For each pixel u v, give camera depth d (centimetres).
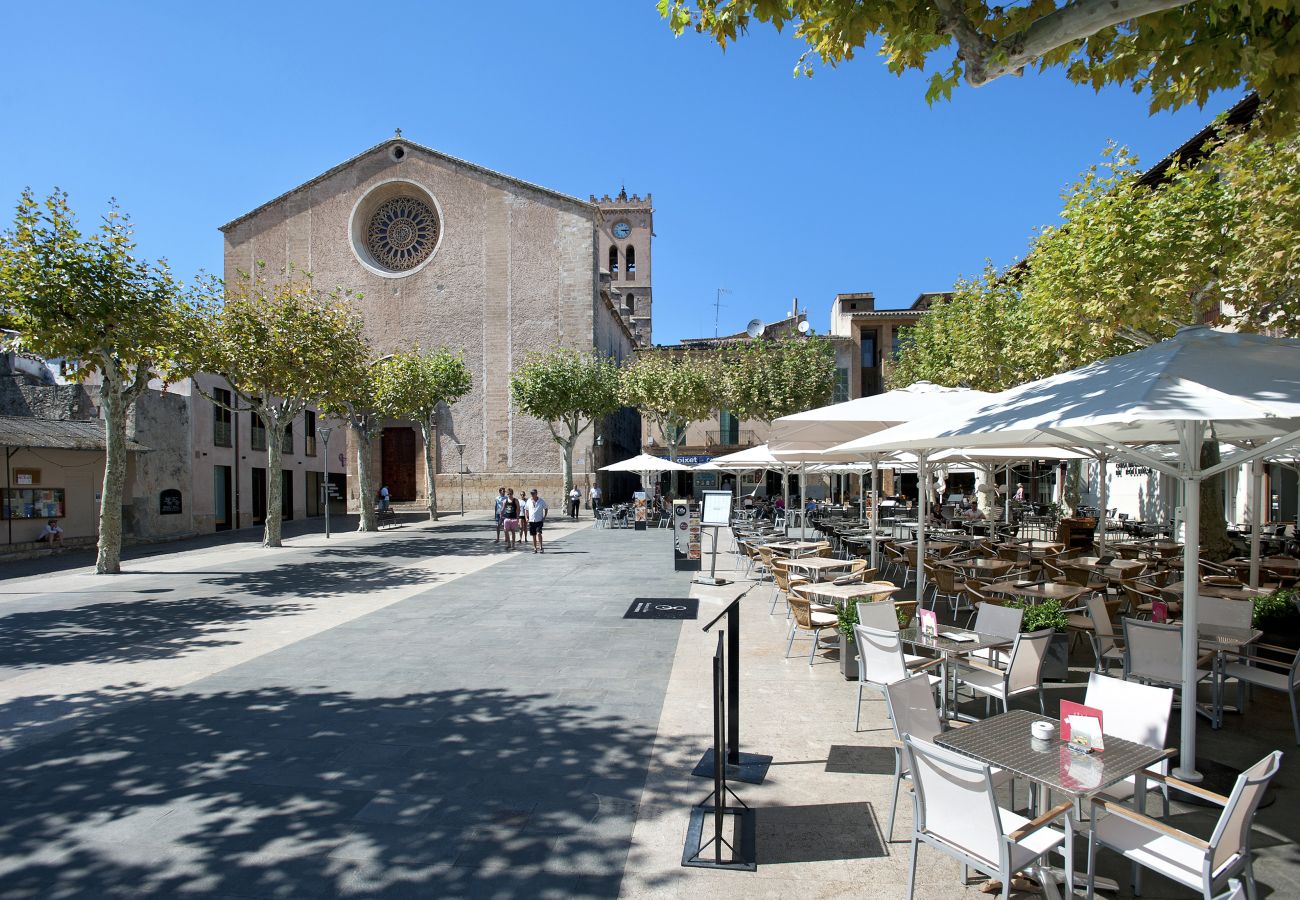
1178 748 526
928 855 384
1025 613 691
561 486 3922
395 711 620
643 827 415
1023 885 353
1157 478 2309
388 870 371
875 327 4181
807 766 498
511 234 4006
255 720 600
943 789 324
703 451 4009
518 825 418
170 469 2530
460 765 503
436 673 740
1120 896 345
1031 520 2323
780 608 1083
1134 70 525
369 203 4166
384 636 921
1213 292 986
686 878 363
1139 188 1098
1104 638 680
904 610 736
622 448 5006
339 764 506
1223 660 591
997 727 375
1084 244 1067
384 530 2848
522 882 360
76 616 1082
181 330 1664
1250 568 955
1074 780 314
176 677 736
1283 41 459
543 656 805
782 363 3195
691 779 479
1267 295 941
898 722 407
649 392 3219
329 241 4122
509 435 3975
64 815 433
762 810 435
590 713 611
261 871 371
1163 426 545
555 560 1773
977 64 452
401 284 4066
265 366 1941
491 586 1347
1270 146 873
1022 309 1573
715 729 379
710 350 3753
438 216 4081
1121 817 342
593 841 400
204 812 435
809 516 2564
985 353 1911
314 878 364
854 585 815
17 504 2058
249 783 476
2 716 616
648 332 6631
